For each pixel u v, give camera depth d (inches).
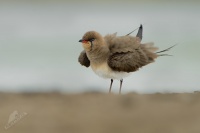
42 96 428.1
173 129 313.4
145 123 325.4
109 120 333.4
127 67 485.7
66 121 337.1
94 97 410.3
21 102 398.3
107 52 486.9
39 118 347.9
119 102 384.2
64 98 411.8
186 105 366.3
